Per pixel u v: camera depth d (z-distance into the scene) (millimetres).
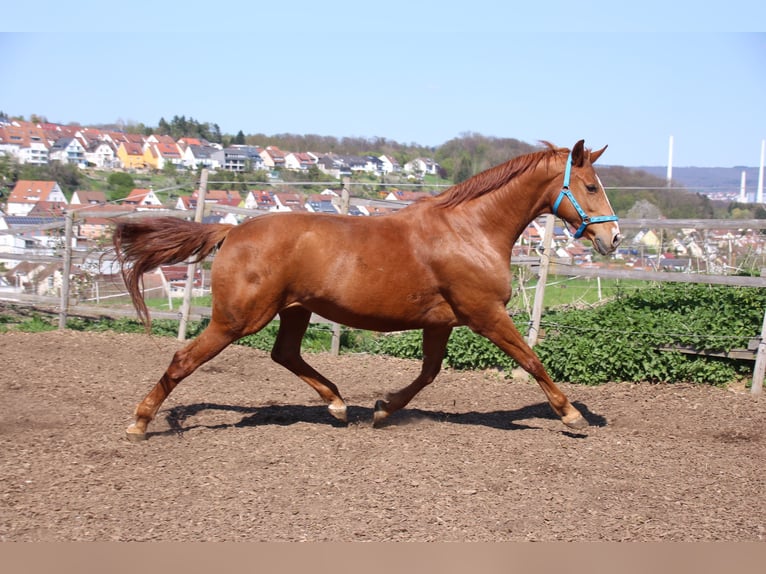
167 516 4258
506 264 5922
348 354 9781
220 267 5633
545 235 8750
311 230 5680
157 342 10141
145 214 11203
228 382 8078
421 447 5660
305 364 6391
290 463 5223
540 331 8977
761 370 7773
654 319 8617
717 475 5223
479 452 5574
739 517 4441
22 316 11758
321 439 5832
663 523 4328
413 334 9641
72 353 9180
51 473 4871
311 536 4035
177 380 5734
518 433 6215
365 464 5227
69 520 4160
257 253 5602
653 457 5621
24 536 3936
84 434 5828
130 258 5863
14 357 8711
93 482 4750
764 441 6262
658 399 7621
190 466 5129
